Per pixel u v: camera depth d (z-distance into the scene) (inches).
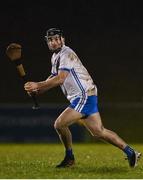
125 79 3090.6
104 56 3179.1
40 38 3161.9
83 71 884.6
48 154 1417.3
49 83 869.8
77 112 881.5
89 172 846.5
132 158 898.1
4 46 3137.3
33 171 859.4
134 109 2359.7
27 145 2042.3
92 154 1395.2
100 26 3235.7
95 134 892.6
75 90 880.9
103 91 3036.4
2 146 1969.7
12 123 2255.2
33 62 3090.6
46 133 2250.2
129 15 3265.3
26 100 2883.9
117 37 3218.5
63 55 879.7
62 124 892.6
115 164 1013.8
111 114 2362.2
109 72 3127.5
